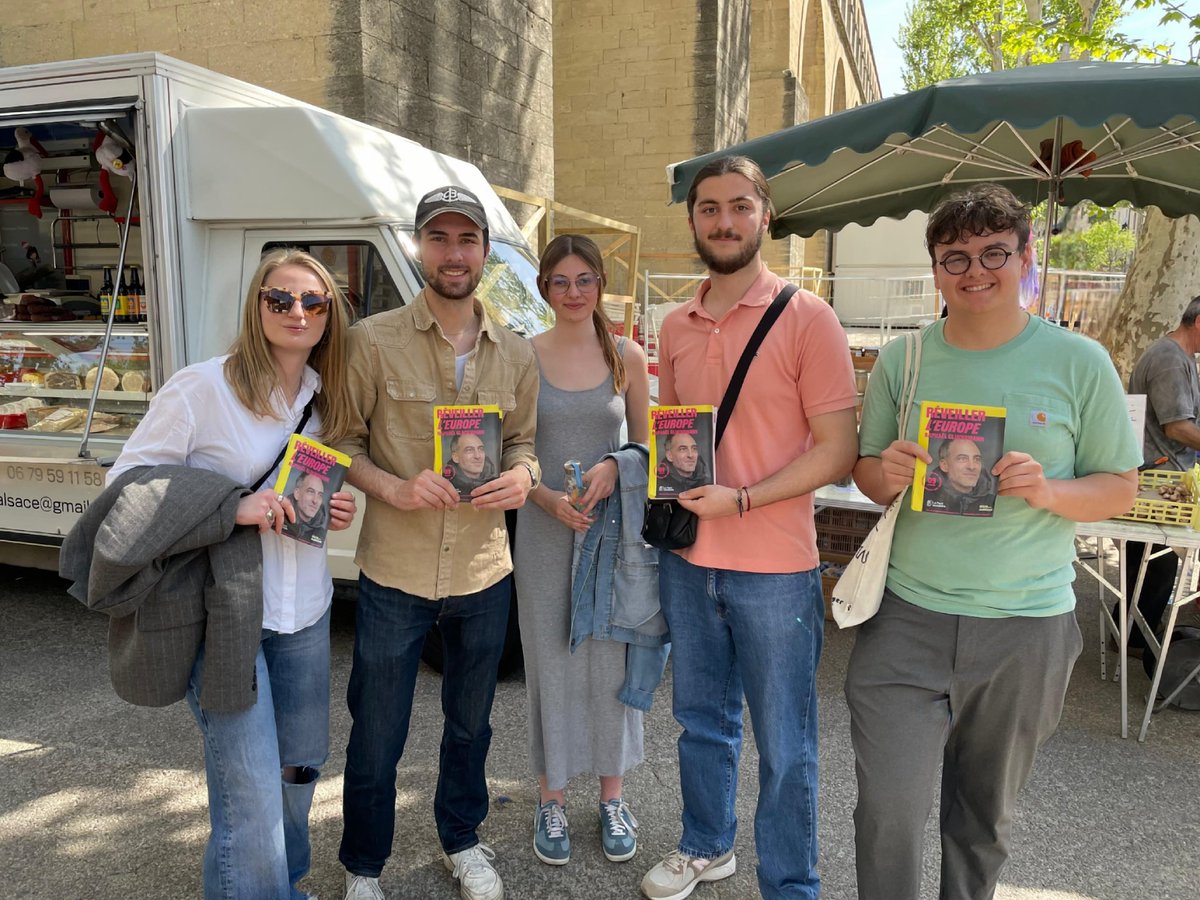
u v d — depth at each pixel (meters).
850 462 2.07
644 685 2.52
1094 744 3.37
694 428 2.10
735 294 2.19
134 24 6.90
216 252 3.94
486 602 2.32
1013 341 1.84
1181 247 7.11
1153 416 3.99
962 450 1.75
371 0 6.46
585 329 2.53
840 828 2.82
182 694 1.82
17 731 3.42
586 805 2.91
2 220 6.68
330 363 2.07
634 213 14.88
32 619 4.64
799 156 3.92
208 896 1.86
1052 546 1.83
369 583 2.23
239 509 1.80
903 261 17.84
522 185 9.07
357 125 4.09
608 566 2.45
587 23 14.62
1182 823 2.84
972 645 1.85
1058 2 11.26
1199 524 3.22
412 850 2.64
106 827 2.77
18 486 4.21
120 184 6.07
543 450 2.49
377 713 2.23
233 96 4.21
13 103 3.88
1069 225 21.42
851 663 2.04
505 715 3.59
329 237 3.85
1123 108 3.28
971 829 2.01
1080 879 2.55
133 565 1.65
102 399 4.21
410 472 2.18
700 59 14.20
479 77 8.09
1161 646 3.47
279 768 1.92
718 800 2.39
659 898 2.37
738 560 2.15
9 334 4.39
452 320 2.22
